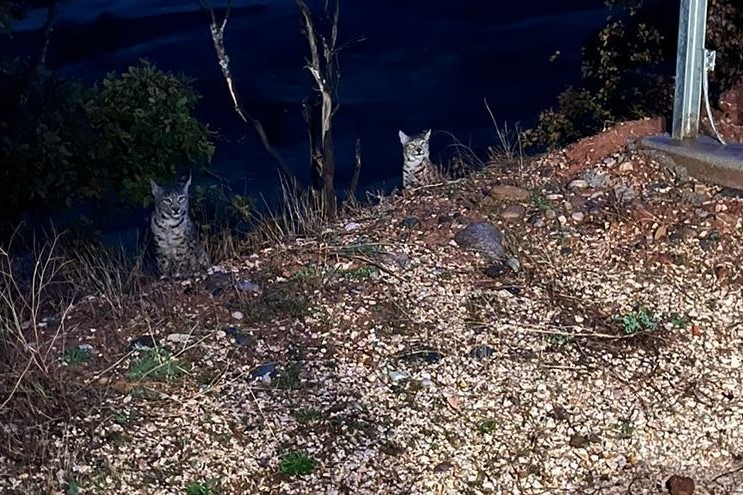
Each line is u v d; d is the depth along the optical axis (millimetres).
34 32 18375
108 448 4711
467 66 19219
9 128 8969
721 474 4879
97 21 20000
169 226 7332
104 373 5238
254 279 6250
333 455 4816
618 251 6668
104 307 5926
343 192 13367
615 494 4738
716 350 5758
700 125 7922
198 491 4516
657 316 6023
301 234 7113
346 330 5766
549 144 11391
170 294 6039
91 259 7465
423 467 4797
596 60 12156
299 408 5109
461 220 7031
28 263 7742
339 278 6266
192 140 9727
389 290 6156
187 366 5359
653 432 5121
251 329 5723
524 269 6473
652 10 11688
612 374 5488
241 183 13688
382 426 5027
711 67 7395
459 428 5062
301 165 14656
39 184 8961
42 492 4398
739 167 7066
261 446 4840
